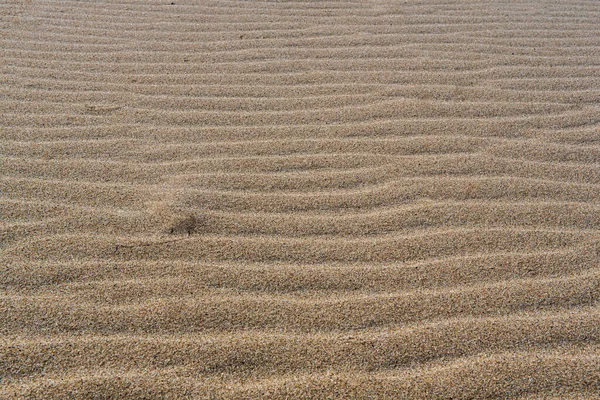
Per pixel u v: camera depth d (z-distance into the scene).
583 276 1.95
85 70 3.22
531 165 2.50
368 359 1.65
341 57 3.44
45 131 2.64
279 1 4.33
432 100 2.98
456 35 3.79
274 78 3.19
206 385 1.56
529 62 3.43
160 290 1.85
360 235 2.11
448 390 1.57
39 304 1.77
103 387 1.53
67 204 2.20
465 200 2.29
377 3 4.34
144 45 3.55
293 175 2.42
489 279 1.93
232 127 2.74
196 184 2.34
